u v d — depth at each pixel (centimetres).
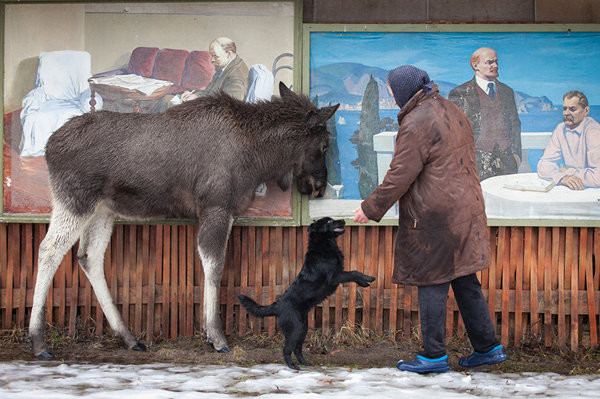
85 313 486
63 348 459
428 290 367
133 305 492
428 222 358
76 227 432
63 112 488
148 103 487
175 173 434
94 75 486
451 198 355
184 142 433
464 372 390
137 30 486
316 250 388
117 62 486
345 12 488
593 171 471
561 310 467
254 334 482
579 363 436
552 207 473
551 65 476
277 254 486
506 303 471
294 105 449
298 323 390
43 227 491
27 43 486
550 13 482
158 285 487
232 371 383
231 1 481
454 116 364
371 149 484
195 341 475
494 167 478
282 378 360
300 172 463
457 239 356
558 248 474
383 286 482
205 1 482
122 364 410
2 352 442
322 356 444
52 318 486
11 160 486
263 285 489
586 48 474
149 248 489
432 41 481
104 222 458
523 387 341
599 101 473
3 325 487
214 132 435
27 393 314
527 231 473
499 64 478
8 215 483
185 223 479
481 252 362
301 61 480
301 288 389
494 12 486
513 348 470
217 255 434
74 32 486
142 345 459
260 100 455
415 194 363
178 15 484
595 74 474
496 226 479
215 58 484
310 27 480
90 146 431
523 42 477
